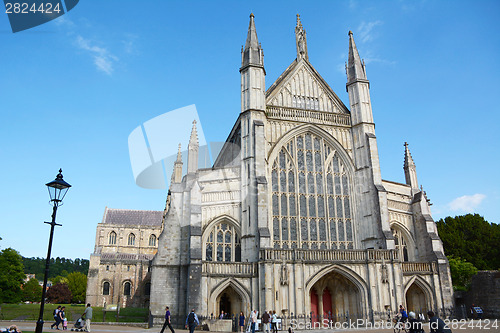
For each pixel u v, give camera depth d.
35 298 138.25
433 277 50.59
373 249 47.12
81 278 138.50
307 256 45.03
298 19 61.94
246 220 47.38
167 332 37.50
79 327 36.88
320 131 54.78
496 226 81.75
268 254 43.94
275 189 50.88
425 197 57.91
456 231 80.88
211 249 48.25
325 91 58.50
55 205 22.42
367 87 57.72
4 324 42.34
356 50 59.62
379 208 50.59
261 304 42.56
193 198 47.22
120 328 41.91
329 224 51.69
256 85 52.56
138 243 117.88
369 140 53.97
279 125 53.28
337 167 54.72
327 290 49.12
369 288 45.59
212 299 42.78
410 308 51.56
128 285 105.31
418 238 56.28
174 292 46.00
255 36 55.34
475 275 54.38
